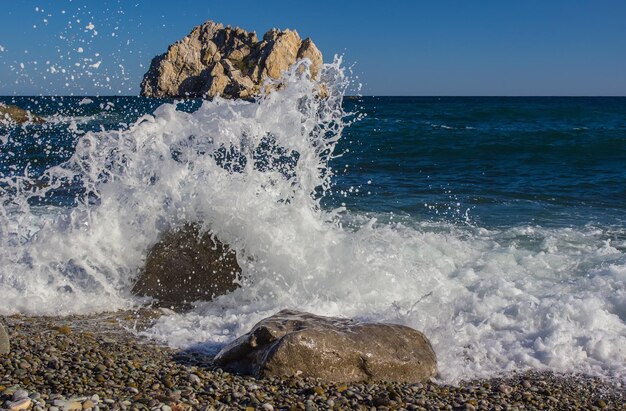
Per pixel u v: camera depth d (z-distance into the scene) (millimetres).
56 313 5426
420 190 11898
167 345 4695
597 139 20219
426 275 6156
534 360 4566
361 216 9398
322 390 3811
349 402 3688
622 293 5457
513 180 13234
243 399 3648
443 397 3926
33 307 5496
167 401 3555
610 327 4992
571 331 4875
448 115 37844
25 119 20719
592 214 9594
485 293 5707
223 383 3898
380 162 16281
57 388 3678
